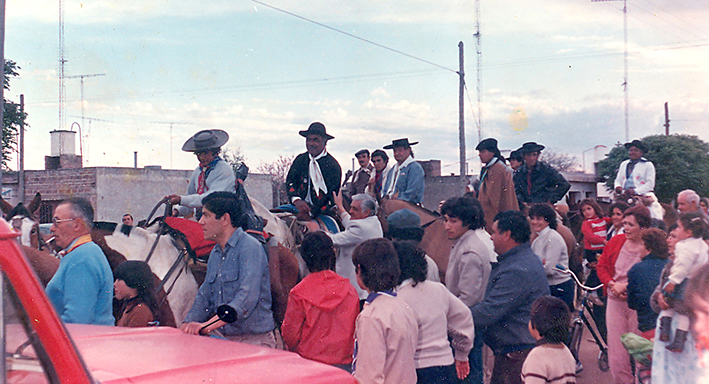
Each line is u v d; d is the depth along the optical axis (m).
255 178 22.23
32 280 1.08
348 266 4.76
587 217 6.79
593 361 5.65
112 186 19.50
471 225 3.86
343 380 1.62
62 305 2.98
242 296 3.19
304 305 3.22
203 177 4.74
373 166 7.32
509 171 5.66
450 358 2.98
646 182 7.38
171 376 1.45
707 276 3.17
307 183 5.33
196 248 4.04
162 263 3.98
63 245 3.13
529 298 3.36
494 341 3.43
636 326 4.14
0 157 3.85
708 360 3.12
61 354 1.10
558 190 6.55
